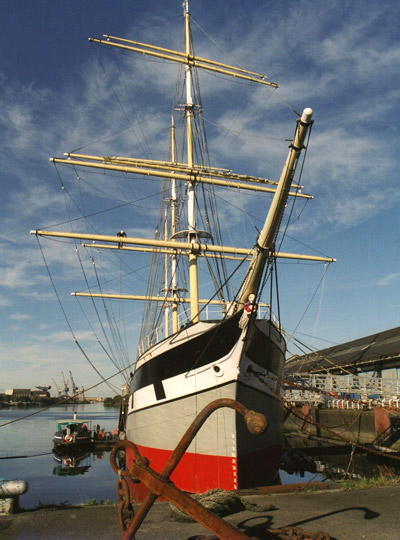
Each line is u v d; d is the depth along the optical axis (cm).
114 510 800
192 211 2564
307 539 576
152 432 1714
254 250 1493
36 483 2397
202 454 1488
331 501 880
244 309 1474
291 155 1212
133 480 435
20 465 3278
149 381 1764
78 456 3856
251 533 632
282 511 795
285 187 1267
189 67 2884
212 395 1505
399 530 659
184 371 1592
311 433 4431
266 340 1633
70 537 639
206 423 1495
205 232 2488
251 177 2842
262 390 1605
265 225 1390
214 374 1509
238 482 1420
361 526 682
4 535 650
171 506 756
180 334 1617
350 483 1073
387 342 4222
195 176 2669
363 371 4425
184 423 1568
